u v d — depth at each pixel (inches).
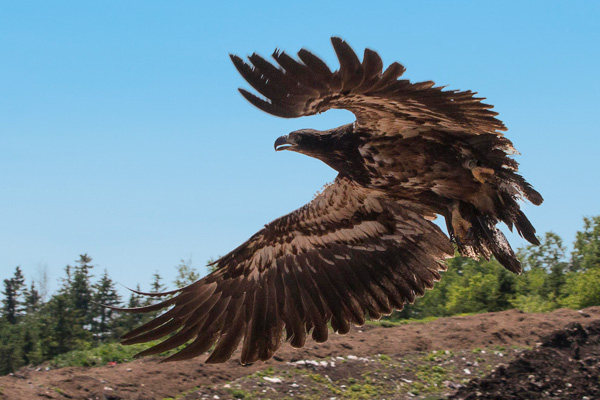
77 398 637.9
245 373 731.4
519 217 351.3
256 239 399.2
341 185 397.1
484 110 293.6
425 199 374.9
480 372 767.1
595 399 676.7
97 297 1737.2
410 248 410.9
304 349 798.5
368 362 778.8
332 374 741.9
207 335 381.1
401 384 735.7
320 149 365.1
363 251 412.8
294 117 275.4
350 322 406.0
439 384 740.7
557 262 1652.3
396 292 410.3
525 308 1389.0
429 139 338.6
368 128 342.0
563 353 766.5
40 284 2047.2
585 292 1378.0
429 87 279.3
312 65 260.1
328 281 407.8
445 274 1667.1
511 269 354.9
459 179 351.3
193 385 693.3
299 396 685.3
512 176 342.6
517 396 691.4
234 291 390.9
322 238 410.0
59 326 1546.5
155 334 371.2
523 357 754.2
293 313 399.5
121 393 658.2
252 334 390.3
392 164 354.3
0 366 1457.9
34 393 624.4
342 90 274.7
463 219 362.3
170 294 374.6
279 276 402.3
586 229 1807.3
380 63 259.3
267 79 263.1
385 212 402.6
